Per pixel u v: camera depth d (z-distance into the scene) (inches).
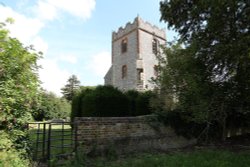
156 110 530.3
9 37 212.4
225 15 429.1
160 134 495.2
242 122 716.0
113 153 400.5
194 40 498.0
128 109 622.8
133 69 1306.6
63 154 348.2
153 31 1398.9
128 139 440.8
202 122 522.6
